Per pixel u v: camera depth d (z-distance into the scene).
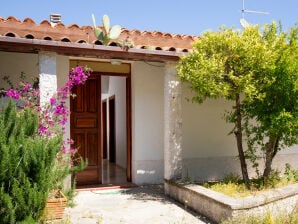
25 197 4.13
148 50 5.87
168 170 6.56
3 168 3.99
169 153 6.52
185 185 5.96
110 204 5.98
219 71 5.53
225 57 5.62
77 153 7.39
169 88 6.50
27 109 4.69
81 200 6.26
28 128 4.53
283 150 8.95
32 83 6.55
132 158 7.70
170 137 6.52
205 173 8.11
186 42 7.56
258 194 5.30
